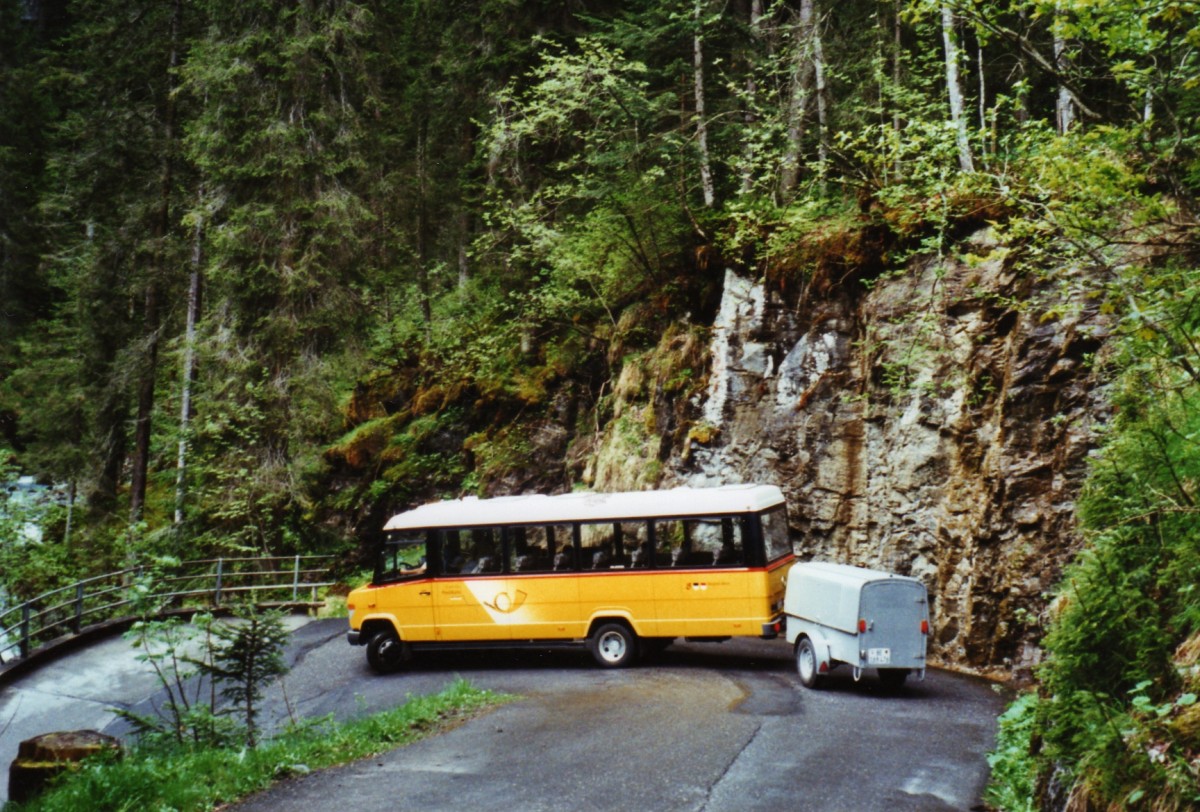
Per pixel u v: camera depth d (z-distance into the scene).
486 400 26.52
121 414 28.22
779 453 19.58
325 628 21.41
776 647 17.97
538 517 17.30
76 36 29.73
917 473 17.23
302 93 24.28
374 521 26.83
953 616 16.17
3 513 22.08
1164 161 8.01
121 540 17.11
